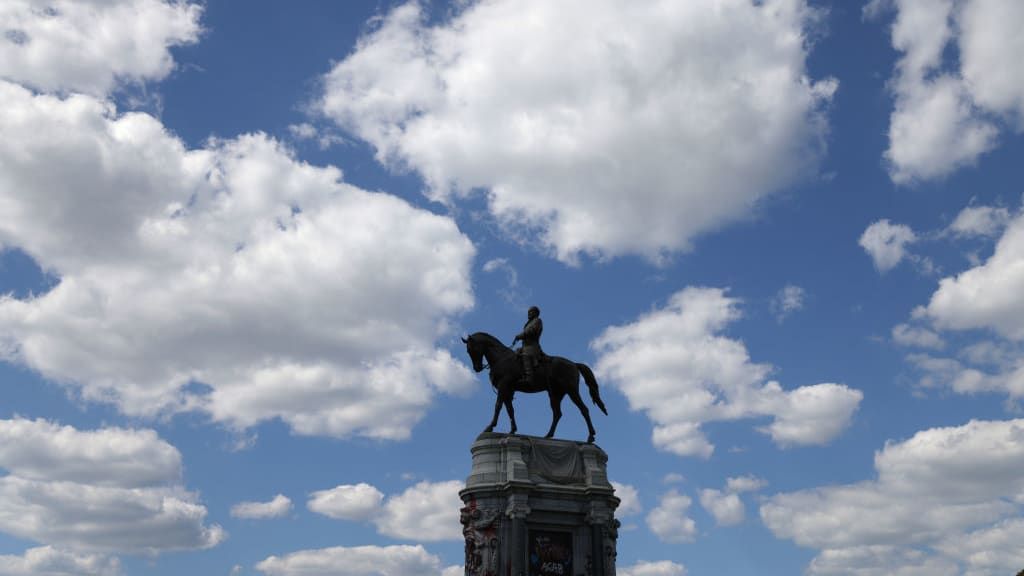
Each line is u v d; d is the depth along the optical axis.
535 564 54.38
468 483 55.97
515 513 54.25
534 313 59.22
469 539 55.06
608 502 56.28
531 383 57.75
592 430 58.72
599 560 55.00
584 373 59.69
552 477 56.00
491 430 57.25
